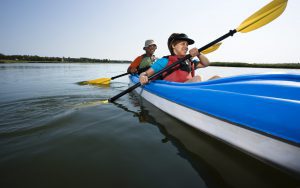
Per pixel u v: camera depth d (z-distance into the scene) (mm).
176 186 1240
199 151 1701
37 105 3318
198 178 1320
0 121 2422
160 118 2658
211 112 1859
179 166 1470
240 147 1626
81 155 1629
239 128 1586
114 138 1984
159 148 1769
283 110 1248
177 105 2477
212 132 1907
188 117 2270
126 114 2875
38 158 1568
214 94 1787
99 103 3537
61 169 1422
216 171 1399
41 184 1257
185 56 2762
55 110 2975
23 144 1816
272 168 1421
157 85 3004
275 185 1239
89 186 1236
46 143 1844
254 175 1344
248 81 1558
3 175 1348
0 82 7039
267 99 1338
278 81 1385
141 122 2504
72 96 4207
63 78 9000
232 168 1430
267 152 1412
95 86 6055
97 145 1821
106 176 1343
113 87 5812
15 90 5055
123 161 1543
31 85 6152
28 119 2518
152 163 1514
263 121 1377
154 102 3287
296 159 1248
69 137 1988
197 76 2650
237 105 1560
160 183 1271
